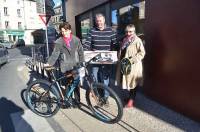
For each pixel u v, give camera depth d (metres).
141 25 7.30
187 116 5.34
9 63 17.67
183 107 5.43
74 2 13.88
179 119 5.29
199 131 4.75
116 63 6.07
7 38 61.94
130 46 5.77
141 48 5.68
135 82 5.84
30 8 67.69
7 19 62.22
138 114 5.64
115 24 9.00
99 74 6.31
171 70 5.67
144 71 6.73
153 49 6.25
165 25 5.74
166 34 5.73
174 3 5.43
